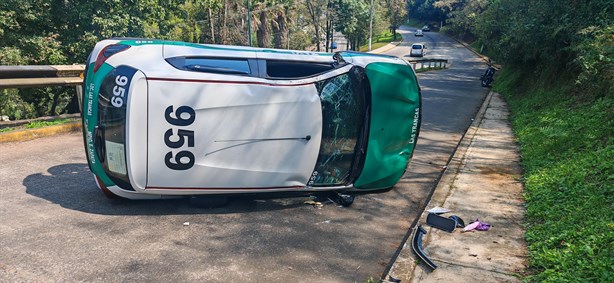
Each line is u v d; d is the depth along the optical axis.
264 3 42.03
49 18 15.23
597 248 3.89
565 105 10.84
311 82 5.47
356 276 4.09
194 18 39.94
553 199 5.51
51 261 3.91
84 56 15.66
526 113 12.60
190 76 4.89
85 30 15.77
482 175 7.20
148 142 4.82
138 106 4.73
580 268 3.66
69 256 4.02
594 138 7.32
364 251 4.63
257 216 5.33
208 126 4.96
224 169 5.12
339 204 5.98
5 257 3.91
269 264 4.17
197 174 5.04
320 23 57.34
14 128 8.03
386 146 6.18
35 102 14.69
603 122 7.90
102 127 4.89
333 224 5.28
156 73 4.78
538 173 6.79
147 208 5.27
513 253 4.38
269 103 5.20
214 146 5.03
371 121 5.92
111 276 3.74
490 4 26.86
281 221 5.24
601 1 11.07
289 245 4.61
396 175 6.50
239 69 5.21
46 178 6.01
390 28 86.94
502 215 5.43
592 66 9.22
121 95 4.75
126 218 4.95
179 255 4.20
